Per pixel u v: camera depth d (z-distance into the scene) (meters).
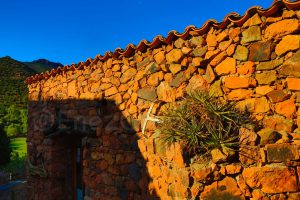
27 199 9.59
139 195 5.98
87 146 7.40
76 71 7.85
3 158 19.83
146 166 5.73
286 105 4.21
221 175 3.78
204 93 4.85
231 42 4.74
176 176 4.19
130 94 6.42
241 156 3.83
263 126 4.31
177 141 4.27
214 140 4.00
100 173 6.98
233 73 4.72
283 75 4.27
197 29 5.09
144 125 5.93
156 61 5.88
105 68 7.01
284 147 3.74
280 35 4.29
